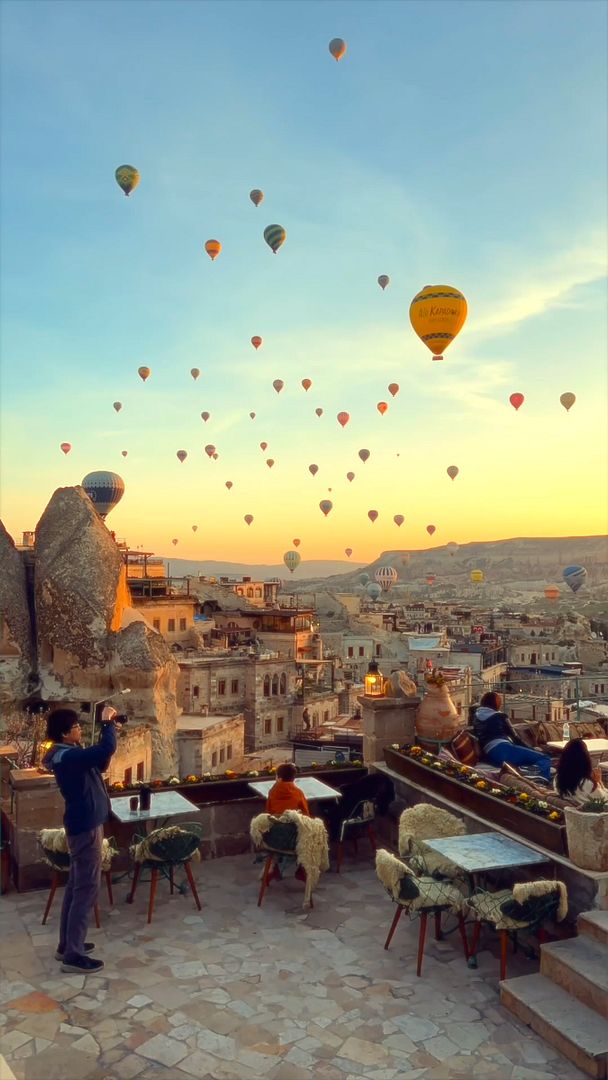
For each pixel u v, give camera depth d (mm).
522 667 101312
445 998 6898
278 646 93562
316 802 10695
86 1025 6434
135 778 46312
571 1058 5961
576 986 6547
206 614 112500
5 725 57406
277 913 8734
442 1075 5805
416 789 10422
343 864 10320
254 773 10922
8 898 9102
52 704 58875
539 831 8047
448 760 10680
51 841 8188
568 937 7523
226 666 74500
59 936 7750
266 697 75688
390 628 136375
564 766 8359
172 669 60594
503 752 11469
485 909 7082
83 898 7418
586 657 119500
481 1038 6289
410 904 7363
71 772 7438
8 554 62750
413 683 12023
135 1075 5777
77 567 60531
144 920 8523
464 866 7387
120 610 62031
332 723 72188
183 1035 6293
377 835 11344
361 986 7098
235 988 7051
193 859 8914
